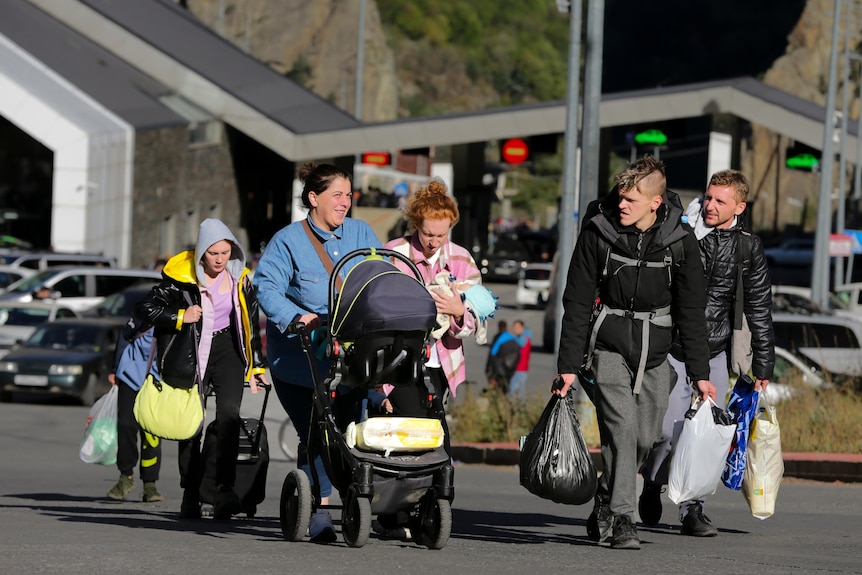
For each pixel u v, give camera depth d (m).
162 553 19.56
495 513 29.08
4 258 113.19
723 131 148.62
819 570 19.17
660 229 20.78
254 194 175.50
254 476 25.53
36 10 163.38
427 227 21.47
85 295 99.81
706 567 19.03
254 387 25.23
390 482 19.50
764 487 23.88
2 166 174.88
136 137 140.00
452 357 21.23
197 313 24.14
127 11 181.12
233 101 158.38
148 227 144.00
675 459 22.08
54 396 76.25
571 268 21.12
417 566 18.31
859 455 41.38
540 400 50.56
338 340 19.80
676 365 23.23
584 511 30.52
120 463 31.23
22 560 18.67
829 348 61.22
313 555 19.36
